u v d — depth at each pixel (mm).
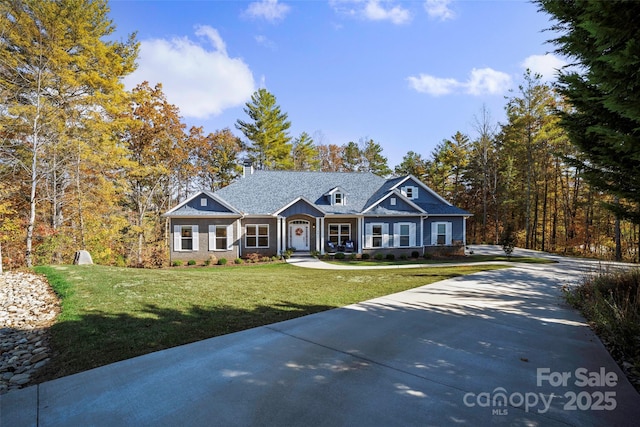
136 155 27188
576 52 6039
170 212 19969
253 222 21547
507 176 33375
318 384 3457
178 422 2752
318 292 8578
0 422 2742
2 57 15141
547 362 4113
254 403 3062
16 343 4770
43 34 16234
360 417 2840
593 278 8258
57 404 3033
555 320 6051
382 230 22141
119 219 21031
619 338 4492
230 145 37438
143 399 3125
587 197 28094
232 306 6828
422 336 5078
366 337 5012
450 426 2723
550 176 31156
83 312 6074
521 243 33500
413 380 3576
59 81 16938
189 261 19422
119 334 4949
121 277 9656
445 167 41562
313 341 4812
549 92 27844
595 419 2850
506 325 5711
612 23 3471
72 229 18906
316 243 21766
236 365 3922
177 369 3793
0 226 16312
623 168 4984
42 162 17188
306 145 47438
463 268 14758
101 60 18438
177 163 30344
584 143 5852
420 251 22438
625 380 3627
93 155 18297
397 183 23969
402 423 2756
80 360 4055
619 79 3482
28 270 10758
